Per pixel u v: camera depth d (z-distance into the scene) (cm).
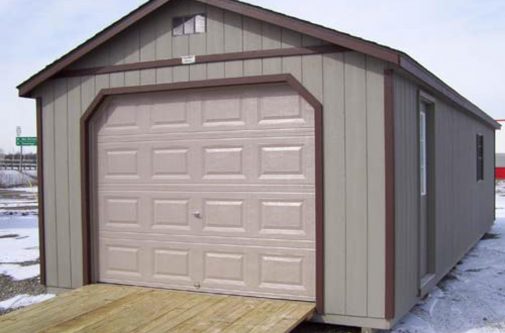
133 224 634
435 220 697
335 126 528
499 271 830
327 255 530
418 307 620
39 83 656
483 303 639
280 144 562
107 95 632
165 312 519
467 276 797
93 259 651
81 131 645
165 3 591
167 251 615
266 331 454
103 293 596
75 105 650
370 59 513
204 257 597
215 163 592
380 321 508
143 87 611
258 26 559
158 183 620
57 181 662
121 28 606
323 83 532
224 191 588
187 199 605
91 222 650
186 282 605
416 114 593
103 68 632
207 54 582
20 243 1099
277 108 563
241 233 579
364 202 516
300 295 552
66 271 658
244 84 566
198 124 600
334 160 528
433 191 696
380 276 509
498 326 554
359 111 518
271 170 565
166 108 616
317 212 534
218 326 471
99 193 650
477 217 1094
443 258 750
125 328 473
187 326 473
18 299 675
